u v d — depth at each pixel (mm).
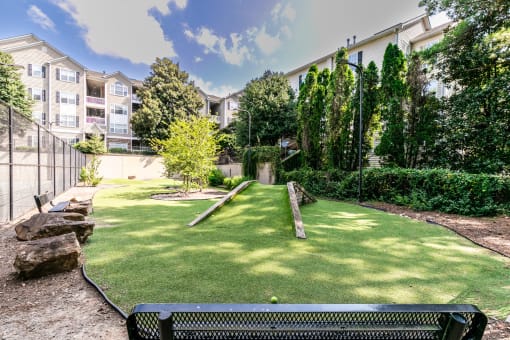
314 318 1143
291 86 22531
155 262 3152
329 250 3670
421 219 6027
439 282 2648
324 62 19984
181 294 2336
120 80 27156
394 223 5543
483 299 2311
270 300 2217
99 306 2164
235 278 2682
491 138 8266
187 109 26406
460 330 1035
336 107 11508
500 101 8180
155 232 4629
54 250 2850
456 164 9047
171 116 24938
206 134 11844
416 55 9852
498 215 6234
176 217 6023
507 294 2408
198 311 1082
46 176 8016
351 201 9312
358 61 17578
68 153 12195
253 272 2844
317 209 7277
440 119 9562
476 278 2762
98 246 3801
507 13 8109
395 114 9977
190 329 1090
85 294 2377
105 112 26234
